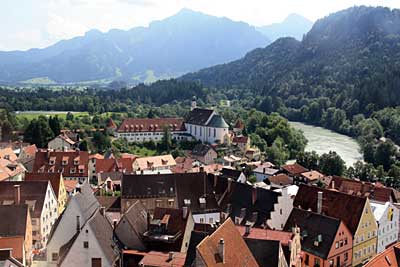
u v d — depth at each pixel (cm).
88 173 17088
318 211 10150
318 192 10275
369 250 10200
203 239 5972
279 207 9900
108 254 7156
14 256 8062
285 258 7075
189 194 10988
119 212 10794
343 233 9100
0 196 10694
